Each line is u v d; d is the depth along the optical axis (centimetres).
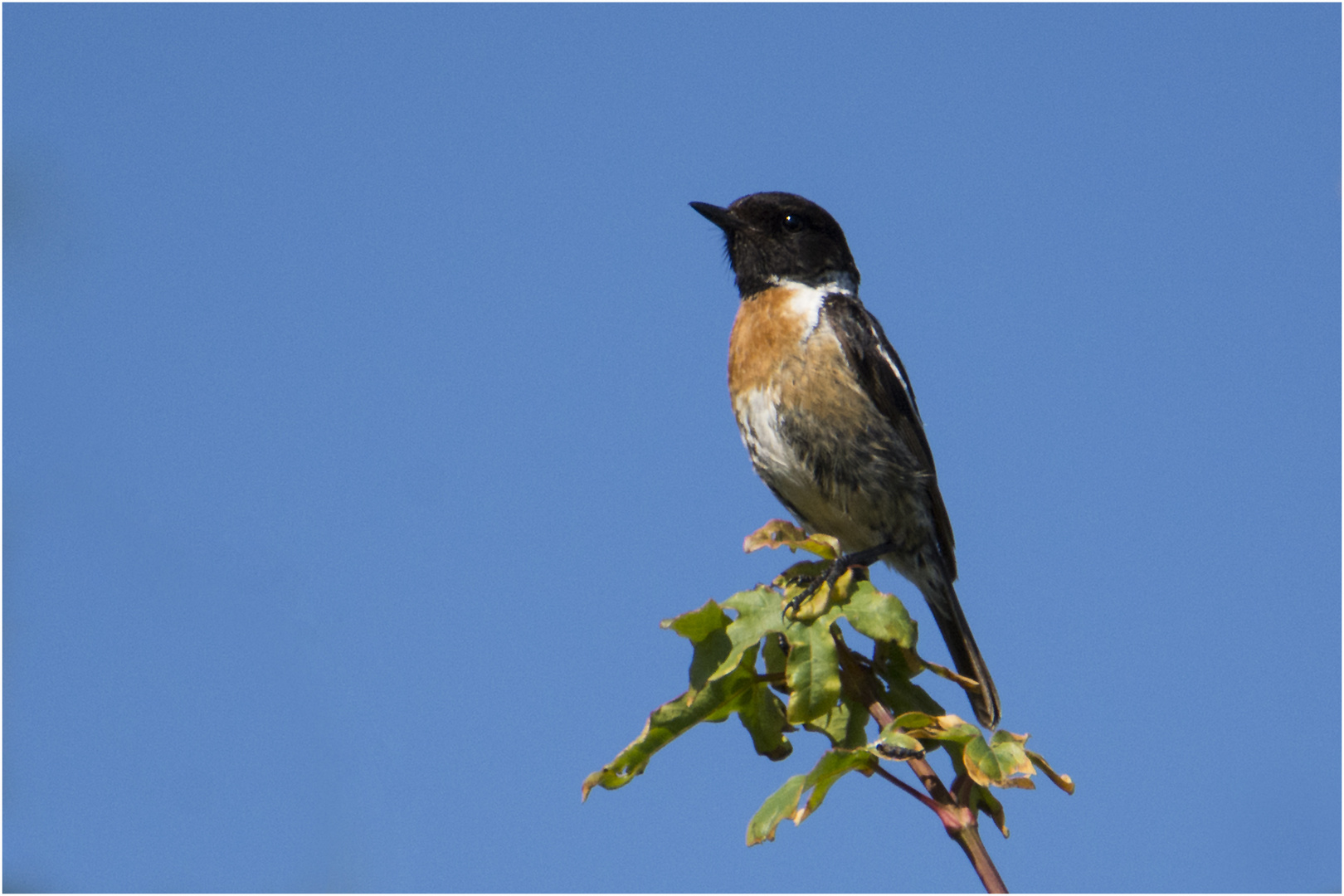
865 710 614
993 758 551
